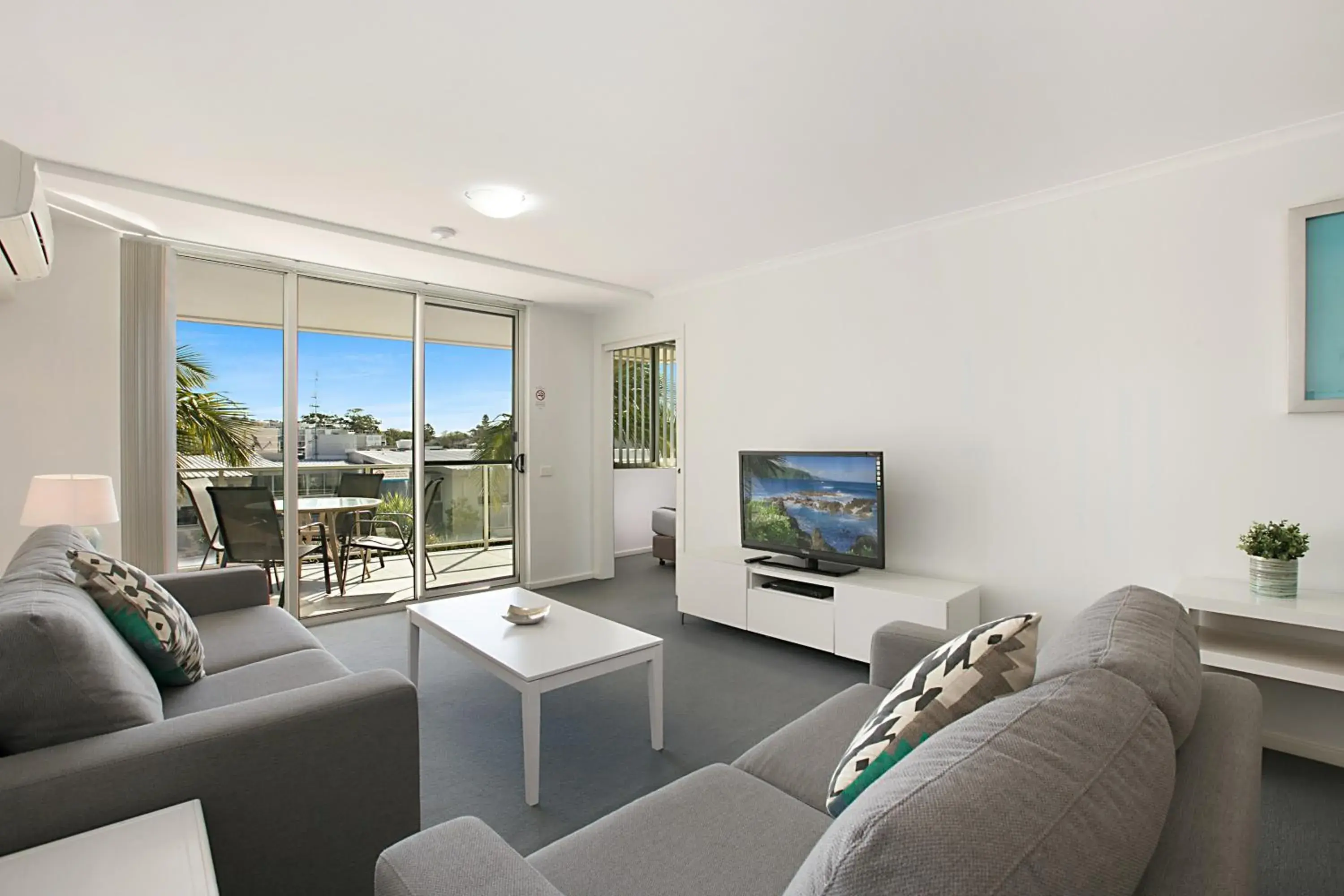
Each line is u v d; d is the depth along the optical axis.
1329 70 2.07
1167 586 2.79
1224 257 2.64
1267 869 1.82
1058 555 3.10
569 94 2.20
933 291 3.53
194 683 2.03
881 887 0.59
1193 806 0.88
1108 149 2.64
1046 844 0.62
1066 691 0.87
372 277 4.48
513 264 4.31
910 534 3.64
